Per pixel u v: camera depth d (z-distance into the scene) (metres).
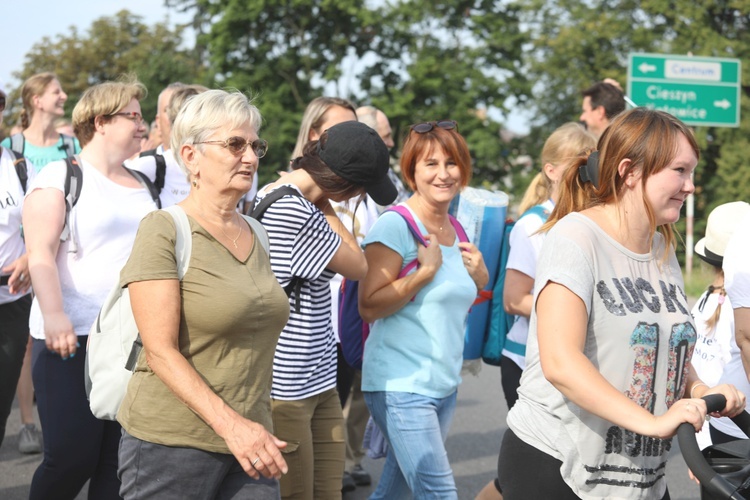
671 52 37.19
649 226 3.20
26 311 5.74
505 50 39.97
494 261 5.58
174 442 3.30
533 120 42.12
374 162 4.41
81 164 4.84
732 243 4.05
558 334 2.99
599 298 3.08
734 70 18.62
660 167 3.08
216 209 3.47
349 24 38.88
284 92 38.88
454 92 38.78
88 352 3.80
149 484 3.34
